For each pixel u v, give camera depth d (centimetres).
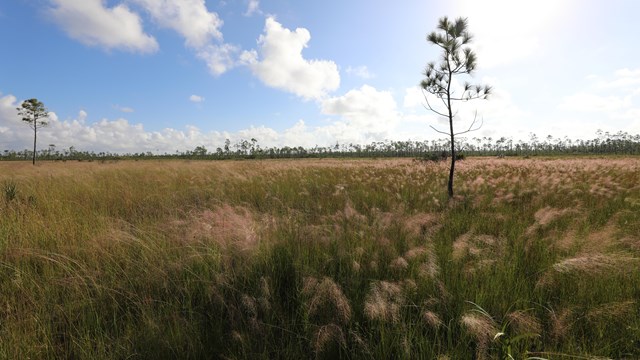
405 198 760
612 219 480
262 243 364
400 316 244
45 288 284
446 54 777
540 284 279
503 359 195
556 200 720
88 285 293
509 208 635
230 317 252
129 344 222
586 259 276
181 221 467
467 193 849
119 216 566
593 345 216
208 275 304
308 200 731
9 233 418
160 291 293
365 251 358
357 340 220
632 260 292
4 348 213
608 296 264
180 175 1122
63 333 237
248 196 780
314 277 286
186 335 224
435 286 283
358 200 744
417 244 390
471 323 209
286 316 261
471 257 355
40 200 627
